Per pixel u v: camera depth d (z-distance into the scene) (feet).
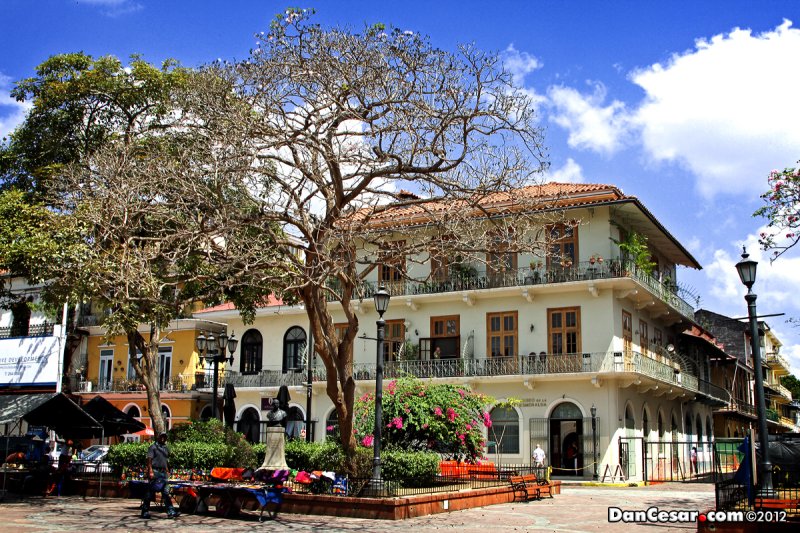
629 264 102.27
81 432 74.49
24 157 76.07
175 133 66.23
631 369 100.94
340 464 60.29
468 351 110.01
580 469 99.91
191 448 67.31
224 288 68.74
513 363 105.60
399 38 55.83
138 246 63.00
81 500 63.82
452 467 71.51
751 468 44.19
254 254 53.93
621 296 104.06
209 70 57.62
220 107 56.34
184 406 130.21
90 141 75.36
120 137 74.59
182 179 56.39
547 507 61.87
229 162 54.49
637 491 84.12
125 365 139.23
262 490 50.52
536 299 107.55
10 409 62.90
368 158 56.59
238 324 132.98
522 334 107.76
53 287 63.57
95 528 45.60
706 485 97.09
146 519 50.62
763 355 206.08
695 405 138.92
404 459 61.00
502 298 109.81
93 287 57.57
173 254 55.98
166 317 60.70
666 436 120.47
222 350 86.17
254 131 54.85
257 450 71.72
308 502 54.13
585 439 100.83
